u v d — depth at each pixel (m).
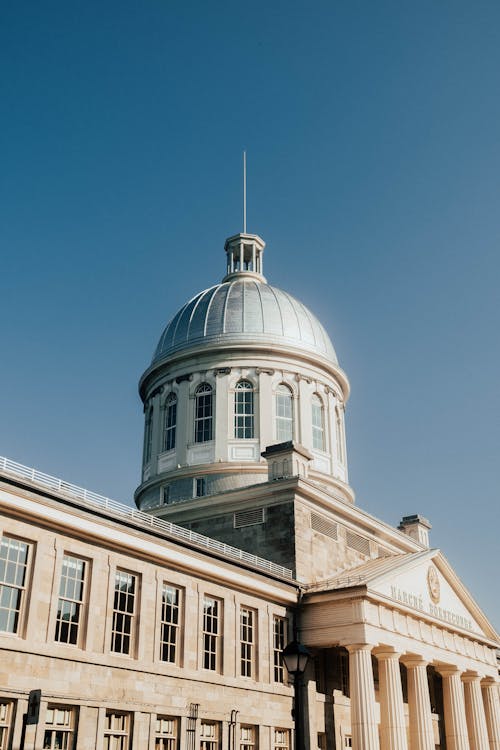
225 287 66.12
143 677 32.59
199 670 35.75
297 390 60.38
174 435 60.34
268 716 38.69
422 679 45.84
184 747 33.50
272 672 40.06
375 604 42.72
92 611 31.23
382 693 42.62
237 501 48.88
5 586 28.56
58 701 28.75
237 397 59.59
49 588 29.84
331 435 61.38
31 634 28.56
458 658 50.34
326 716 42.59
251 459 57.09
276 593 41.56
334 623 41.84
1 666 27.27
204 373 60.69
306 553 46.12
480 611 54.59
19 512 29.22
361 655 40.59
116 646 32.22
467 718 51.88
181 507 51.19
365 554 52.03
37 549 29.80
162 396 62.25
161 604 34.78
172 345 63.06
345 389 65.50
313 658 42.94
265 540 46.72
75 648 30.27
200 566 36.91
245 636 39.53
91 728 29.70
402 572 46.38
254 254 71.56
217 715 35.75
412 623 46.00
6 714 27.25
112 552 32.94
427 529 63.75
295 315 64.19
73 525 31.00
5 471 29.08
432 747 44.66
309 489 47.38
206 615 37.44
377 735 39.47
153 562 34.81
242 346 60.22
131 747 31.16
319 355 62.16
